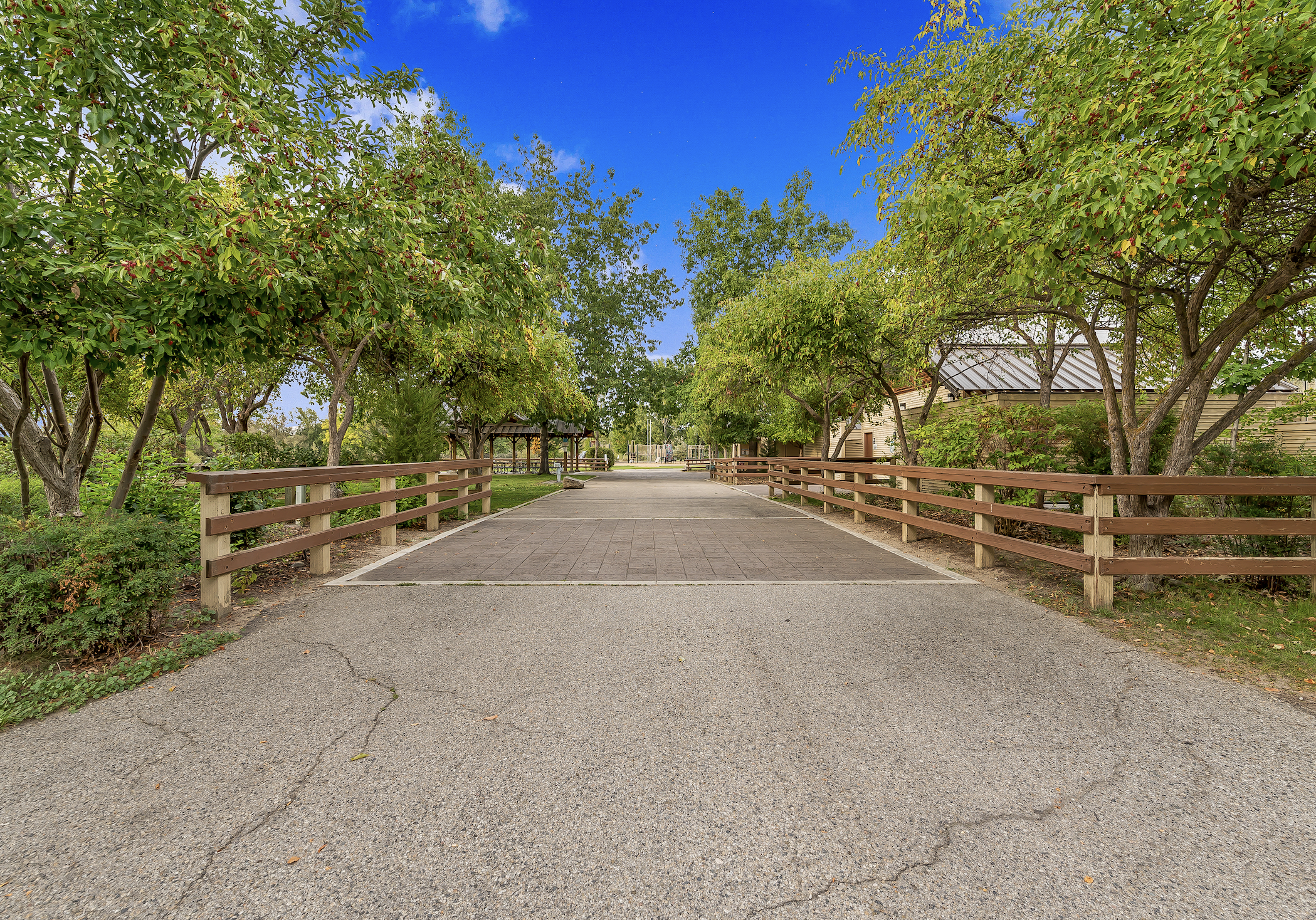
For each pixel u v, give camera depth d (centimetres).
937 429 894
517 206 2017
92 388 577
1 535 377
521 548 755
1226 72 334
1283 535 456
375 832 202
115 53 454
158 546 378
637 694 313
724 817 210
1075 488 472
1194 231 357
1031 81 545
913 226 571
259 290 477
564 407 2416
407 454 1093
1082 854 190
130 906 170
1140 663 352
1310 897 171
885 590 525
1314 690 313
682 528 963
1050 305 642
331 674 340
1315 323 671
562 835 200
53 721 284
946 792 225
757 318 1271
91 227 449
